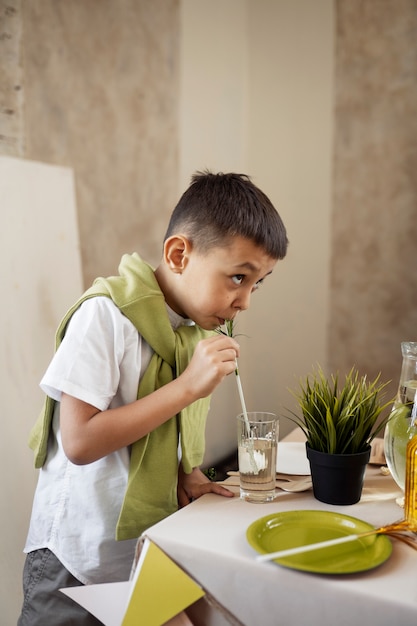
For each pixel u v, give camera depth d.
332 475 0.87
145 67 2.26
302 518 0.80
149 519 0.98
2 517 1.56
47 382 0.94
